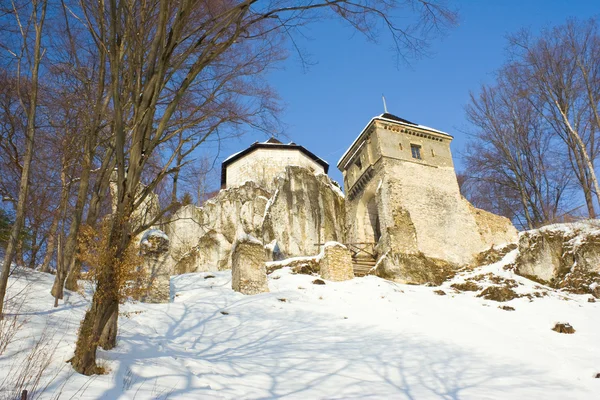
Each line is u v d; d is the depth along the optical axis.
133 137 7.09
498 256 24.33
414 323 12.89
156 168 11.55
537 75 24.69
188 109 9.97
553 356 11.01
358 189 28.80
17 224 7.72
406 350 10.52
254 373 8.10
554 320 14.17
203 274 18.88
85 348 6.35
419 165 26.97
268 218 28.55
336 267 18.27
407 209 24.86
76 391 5.54
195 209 30.12
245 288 15.14
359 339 11.13
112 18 7.13
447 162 28.16
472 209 26.84
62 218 11.60
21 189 8.00
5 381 5.42
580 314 14.66
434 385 8.45
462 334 12.26
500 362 10.24
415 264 22.66
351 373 8.72
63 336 7.66
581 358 10.88
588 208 22.58
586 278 17.64
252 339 10.70
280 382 7.79
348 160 30.61
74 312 9.74
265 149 35.06
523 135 27.81
